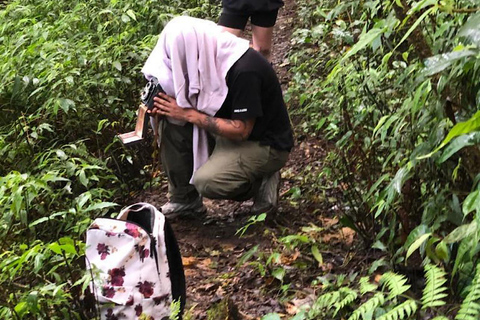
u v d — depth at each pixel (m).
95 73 5.90
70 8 7.72
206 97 4.28
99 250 3.05
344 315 3.23
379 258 3.82
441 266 3.14
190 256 4.29
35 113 5.52
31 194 3.90
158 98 4.33
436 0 2.55
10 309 3.03
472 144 2.51
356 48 2.88
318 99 5.75
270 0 5.84
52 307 3.27
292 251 4.08
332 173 4.68
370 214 3.98
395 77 3.91
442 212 3.06
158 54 4.38
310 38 6.66
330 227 4.32
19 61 5.88
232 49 4.27
